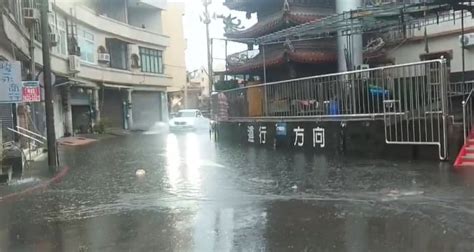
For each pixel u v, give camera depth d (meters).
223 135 23.80
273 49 27.03
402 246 5.99
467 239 6.14
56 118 30.62
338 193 9.32
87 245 6.50
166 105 49.09
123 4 43.72
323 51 25.22
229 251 6.00
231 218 7.65
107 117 40.22
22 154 14.74
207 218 7.70
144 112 46.38
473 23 21.25
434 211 7.58
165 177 12.36
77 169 14.74
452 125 12.67
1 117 17.42
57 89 31.09
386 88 14.09
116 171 13.97
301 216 7.62
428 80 12.97
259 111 20.02
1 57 17.39
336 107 15.76
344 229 6.80
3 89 14.26
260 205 8.52
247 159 15.67
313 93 16.77
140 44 44.88
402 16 18.22
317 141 16.55
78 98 35.47
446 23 22.27
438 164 12.40
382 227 6.84
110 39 40.16
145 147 22.56
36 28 23.56
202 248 6.16
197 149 20.31
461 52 21.70
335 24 19.86
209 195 9.63
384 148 14.26
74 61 31.41
